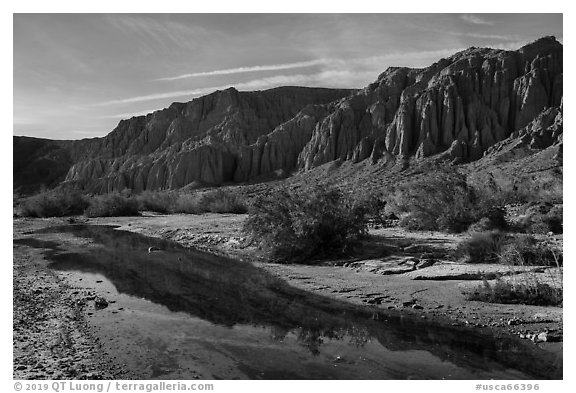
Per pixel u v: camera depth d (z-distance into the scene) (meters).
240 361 6.69
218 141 119.38
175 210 37.72
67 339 7.57
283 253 14.02
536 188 21.27
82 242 20.05
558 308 8.30
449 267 11.21
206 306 9.49
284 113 139.88
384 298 9.49
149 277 12.38
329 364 6.53
